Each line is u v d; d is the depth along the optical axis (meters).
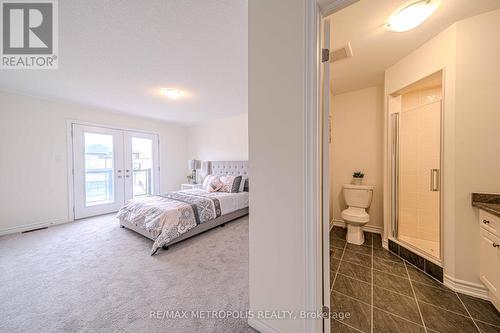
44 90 2.89
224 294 1.59
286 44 1.06
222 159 4.98
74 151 3.61
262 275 1.20
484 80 1.49
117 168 4.25
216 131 5.07
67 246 2.50
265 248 1.18
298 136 1.02
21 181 3.04
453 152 1.59
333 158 3.10
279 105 1.09
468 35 1.52
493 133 1.47
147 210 2.69
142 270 1.94
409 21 1.49
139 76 2.46
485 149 1.49
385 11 1.42
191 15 1.46
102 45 1.81
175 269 1.96
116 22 1.52
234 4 1.36
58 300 1.51
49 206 3.31
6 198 2.92
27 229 3.08
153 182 4.92
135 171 4.61
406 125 2.36
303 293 1.03
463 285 1.56
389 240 2.33
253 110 1.20
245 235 2.91
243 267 2.00
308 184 1.00
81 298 1.53
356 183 2.91
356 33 1.66
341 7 1.00
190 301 1.50
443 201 1.68
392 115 2.29
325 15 1.06
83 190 3.74
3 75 2.38
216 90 2.97
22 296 1.55
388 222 2.36
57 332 1.23
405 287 1.65
